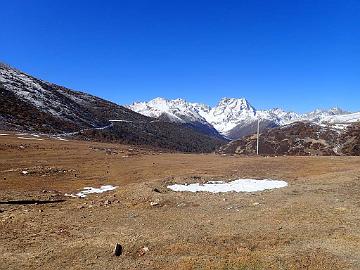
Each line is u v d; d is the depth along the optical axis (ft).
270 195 77.82
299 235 53.57
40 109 414.21
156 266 46.50
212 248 50.34
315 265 44.32
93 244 53.72
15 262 48.80
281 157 162.30
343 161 135.23
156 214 67.31
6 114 347.36
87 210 72.59
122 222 63.46
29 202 81.05
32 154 169.99
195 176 105.70
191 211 68.23
